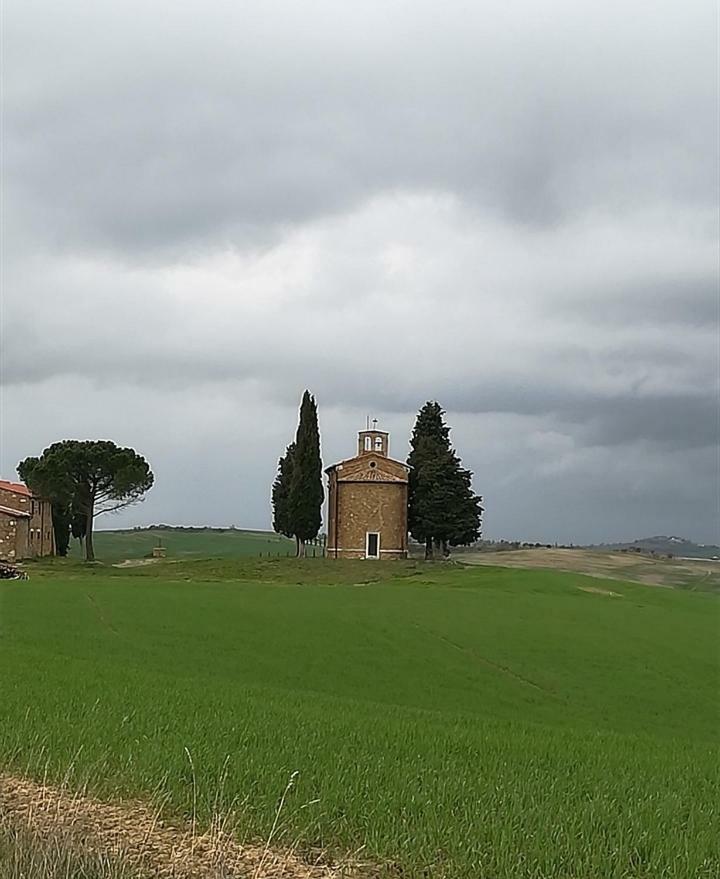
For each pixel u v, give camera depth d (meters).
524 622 53.00
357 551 102.06
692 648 47.41
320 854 10.98
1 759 14.73
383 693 35.16
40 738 15.96
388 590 68.19
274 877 10.39
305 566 94.69
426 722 22.06
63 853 10.40
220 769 14.12
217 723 18.53
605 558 123.94
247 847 11.16
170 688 24.78
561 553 126.00
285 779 13.64
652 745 21.50
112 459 100.06
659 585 99.12
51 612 49.44
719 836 11.99
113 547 156.88
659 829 12.11
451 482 103.56
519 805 12.81
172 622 47.97
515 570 91.69
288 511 105.31
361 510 102.50
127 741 16.02
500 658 43.22
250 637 44.88
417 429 107.12
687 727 32.88
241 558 102.88
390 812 12.20
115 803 12.63
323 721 20.03
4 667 27.78
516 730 22.34
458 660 42.47
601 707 35.38
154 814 12.16
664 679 40.53
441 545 107.12
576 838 11.53
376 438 107.44
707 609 65.56
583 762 17.12
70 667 28.83
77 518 111.38
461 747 17.67
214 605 54.84
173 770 13.91
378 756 15.97
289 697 25.94
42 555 107.06
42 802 12.59
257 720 19.45
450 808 12.50
